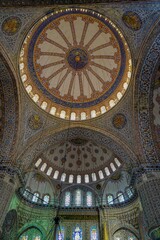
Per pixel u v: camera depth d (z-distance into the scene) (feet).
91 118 48.85
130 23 37.40
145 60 39.99
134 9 34.30
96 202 55.06
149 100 42.70
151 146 40.86
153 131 41.68
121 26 38.52
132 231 46.98
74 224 50.80
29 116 45.91
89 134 49.11
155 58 39.17
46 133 46.75
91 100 52.75
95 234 49.21
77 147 61.16
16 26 37.14
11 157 40.81
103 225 49.11
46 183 57.41
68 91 54.39
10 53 39.40
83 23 48.42
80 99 53.57
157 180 35.58
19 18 35.91
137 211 48.29
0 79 41.98
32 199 53.72
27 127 45.24
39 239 48.06
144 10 34.24
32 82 48.91
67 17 46.55
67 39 51.78
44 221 50.47
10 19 35.60
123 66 48.26
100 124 47.73
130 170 41.47
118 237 47.62
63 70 54.85
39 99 49.42
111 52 50.47
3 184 36.88
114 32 45.98
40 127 46.85
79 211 52.42
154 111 42.42
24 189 50.57
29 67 47.98
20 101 44.01
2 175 38.04
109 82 51.93
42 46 49.78
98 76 53.93
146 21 36.22
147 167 38.04
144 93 42.75
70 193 57.31
